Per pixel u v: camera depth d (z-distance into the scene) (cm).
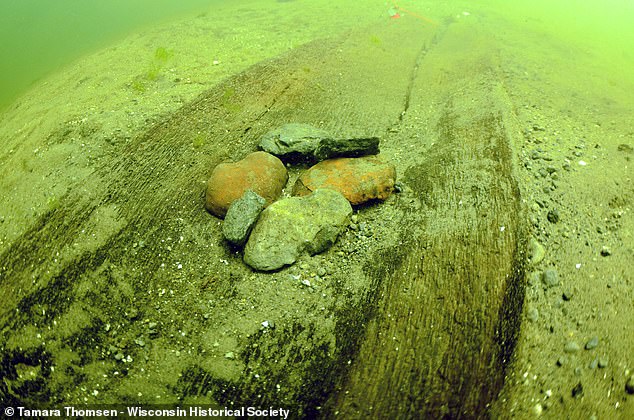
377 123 79
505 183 59
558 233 54
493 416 40
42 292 54
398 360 45
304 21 125
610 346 45
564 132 73
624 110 82
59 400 45
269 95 83
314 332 48
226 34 118
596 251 53
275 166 64
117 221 60
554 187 60
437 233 55
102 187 64
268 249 53
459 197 59
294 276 53
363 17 125
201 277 54
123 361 48
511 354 44
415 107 84
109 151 70
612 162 66
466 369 43
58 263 56
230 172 62
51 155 71
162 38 120
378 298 50
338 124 79
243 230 54
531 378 42
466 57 100
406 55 104
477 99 80
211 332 49
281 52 100
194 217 61
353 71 95
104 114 78
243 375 46
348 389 44
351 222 58
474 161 64
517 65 98
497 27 121
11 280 56
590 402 41
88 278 54
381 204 60
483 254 51
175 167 67
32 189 66
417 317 48
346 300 51
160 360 48
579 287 49
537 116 78
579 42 115
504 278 49
